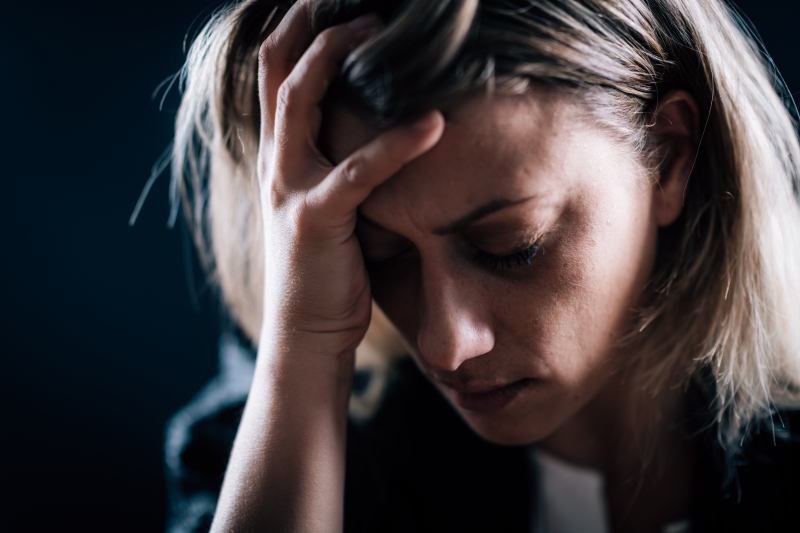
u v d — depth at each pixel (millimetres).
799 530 767
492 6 491
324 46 535
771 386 784
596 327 605
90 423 1580
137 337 1580
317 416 661
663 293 690
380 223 556
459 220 517
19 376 1553
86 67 1502
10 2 1471
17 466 1562
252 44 673
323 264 613
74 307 1562
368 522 857
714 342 715
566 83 503
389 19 529
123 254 1558
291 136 575
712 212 683
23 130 1507
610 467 860
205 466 891
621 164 563
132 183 1539
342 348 663
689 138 642
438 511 892
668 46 609
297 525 644
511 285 562
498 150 492
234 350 1027
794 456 769
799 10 1184
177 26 1483
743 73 676
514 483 890
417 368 928
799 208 759
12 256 1533
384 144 488
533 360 599
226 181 838
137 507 1593
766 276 715
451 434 906
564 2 515
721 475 792
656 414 808
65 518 1577
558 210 533
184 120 786
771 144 698
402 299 625
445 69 470
